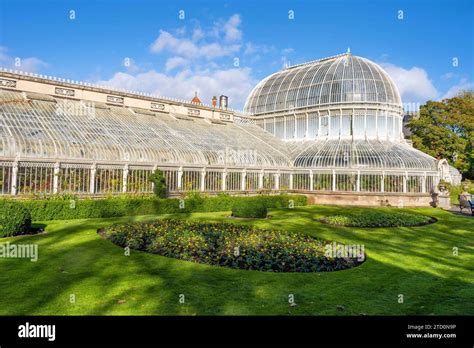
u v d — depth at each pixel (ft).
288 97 169.48
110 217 77.71
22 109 88.69
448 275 40.01
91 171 82.69
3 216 54.29
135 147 93.86
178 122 129.08
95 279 35.37
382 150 130.21
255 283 35.45
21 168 72.59
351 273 39.99
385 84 154.10
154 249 47.93
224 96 173.88
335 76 157.28
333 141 146.20
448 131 181.47
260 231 61.11
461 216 95.86
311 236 60.34
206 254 45.83
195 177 103.91
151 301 29.91
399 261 45.88
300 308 29.37
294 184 135.85
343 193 124.88
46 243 50.75
